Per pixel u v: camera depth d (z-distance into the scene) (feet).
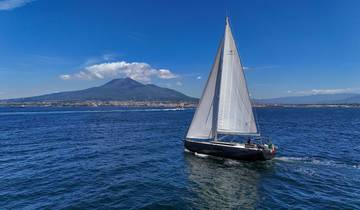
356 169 107.14
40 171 102.99
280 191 82.02
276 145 166.09
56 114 545.03
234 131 118.93
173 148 153.79
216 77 124.06
